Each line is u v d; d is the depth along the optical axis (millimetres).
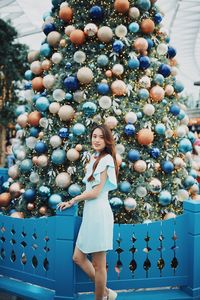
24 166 3930
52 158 3689
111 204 3500
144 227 3172
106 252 3094
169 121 3902
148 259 3189
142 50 3865
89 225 2740
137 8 3926
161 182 3877
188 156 4164
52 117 3912
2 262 3463
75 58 3738
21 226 3318
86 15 3900
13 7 14836
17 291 3205
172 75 4242
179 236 3264
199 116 12297
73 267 2982
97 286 2795
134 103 3809
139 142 3711
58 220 3000
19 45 12281
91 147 3652
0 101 12094
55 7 4246
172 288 3338
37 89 4121
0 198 4121
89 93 3799
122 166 3641
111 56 3781
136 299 3088
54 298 2992
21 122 4164
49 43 4078
